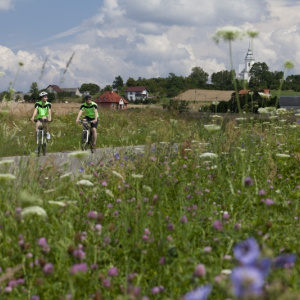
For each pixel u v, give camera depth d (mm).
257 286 1327
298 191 6582
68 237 3795
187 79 195000
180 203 5449
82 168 7082
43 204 4613
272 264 2596
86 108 15836
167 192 6277
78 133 22953
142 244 3916
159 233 4137
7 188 4691
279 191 6164
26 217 3863
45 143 14453
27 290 3082
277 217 4867
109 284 2971
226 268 3232
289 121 14500
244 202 5375
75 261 3121
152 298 3078
